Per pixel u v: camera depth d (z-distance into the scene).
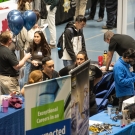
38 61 10.24
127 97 9.45
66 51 10.58
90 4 18.95
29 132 5.36
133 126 7.40
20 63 9.35
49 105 5.50
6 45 9.30
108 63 10.56
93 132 7.39
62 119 5.67
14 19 10.34
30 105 5.32
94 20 18.25
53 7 14.48
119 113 8.31
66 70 8.80
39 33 10.29
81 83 6.02
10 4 13.27
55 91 5.52
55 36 14.80
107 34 10.50
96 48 14.85
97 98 10.45
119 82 9.34
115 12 16.70
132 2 12.45
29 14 10.52
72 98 5.80
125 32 12.40
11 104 7.70
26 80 10.50
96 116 8.17
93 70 8.95
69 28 10.48
